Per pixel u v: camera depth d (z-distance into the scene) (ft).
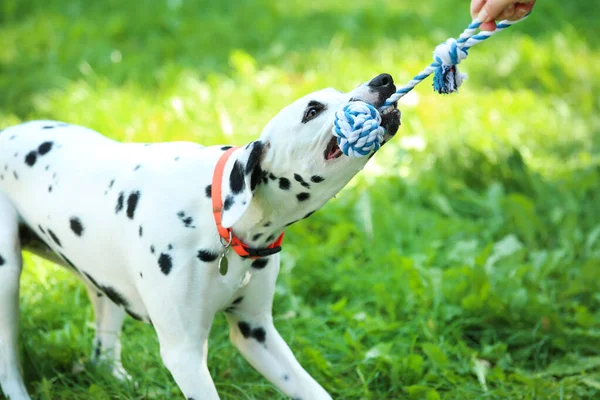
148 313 16.31
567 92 37.58
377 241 25.63
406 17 45.37
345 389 19.19
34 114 32.99
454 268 23.89
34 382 18.98
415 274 22.43
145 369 19.70
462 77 14.11
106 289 17.03
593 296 22.86
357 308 22.39
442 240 26.27
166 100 33.27
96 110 31.73
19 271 17.74
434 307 21.99
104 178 16.48
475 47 41.45
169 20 43.16
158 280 15.46
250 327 16.70
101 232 16.30
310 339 21.02
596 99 36.68
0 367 17.84
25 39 41.14
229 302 16.10
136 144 17.16
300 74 38.32
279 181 14.67
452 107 34.63
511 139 32.48
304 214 15.26
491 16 14.71
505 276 22.66
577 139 32.89
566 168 30.40
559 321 21.24
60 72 36.50
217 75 36.60
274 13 45.73
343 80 36.19
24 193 17.60
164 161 16.06
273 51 39.55
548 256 23.89
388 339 21.39
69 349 19.74
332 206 27.12
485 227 27.07
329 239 25.54
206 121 31.50
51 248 18.01
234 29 42.96
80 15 44.86
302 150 14.23
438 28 43.75
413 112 33.58
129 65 37.37
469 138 32.01
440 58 13.71
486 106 35.04
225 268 15.20
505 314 21.68
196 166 15.52
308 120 14.15
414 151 30.91
